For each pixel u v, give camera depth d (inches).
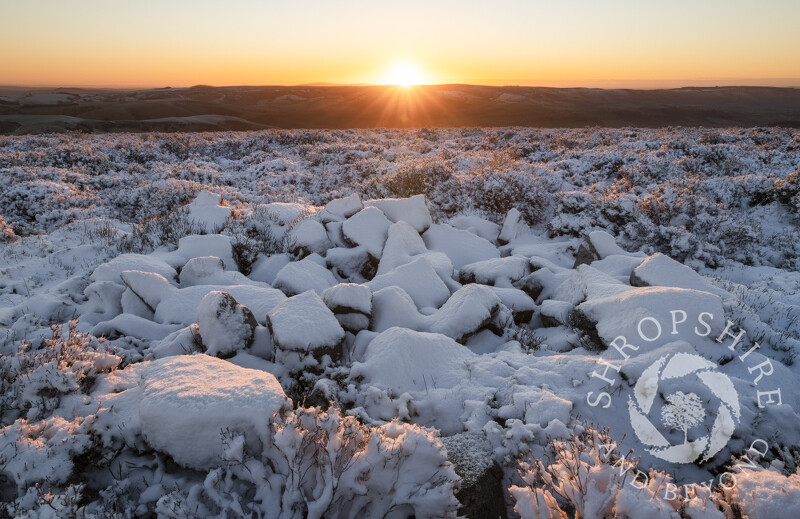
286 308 208.4
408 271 285.7
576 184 674.8
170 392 134.3
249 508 111.4
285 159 946.1
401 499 113.0
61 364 163.3
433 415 171.5
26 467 120.6
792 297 311.7
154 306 251.4
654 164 683.4
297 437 114.2
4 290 287.9
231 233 366.0
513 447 144.6
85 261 335.3
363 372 189.9
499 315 254.4
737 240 414.6
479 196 514.0
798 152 744.3
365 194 609.3
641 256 345.4
